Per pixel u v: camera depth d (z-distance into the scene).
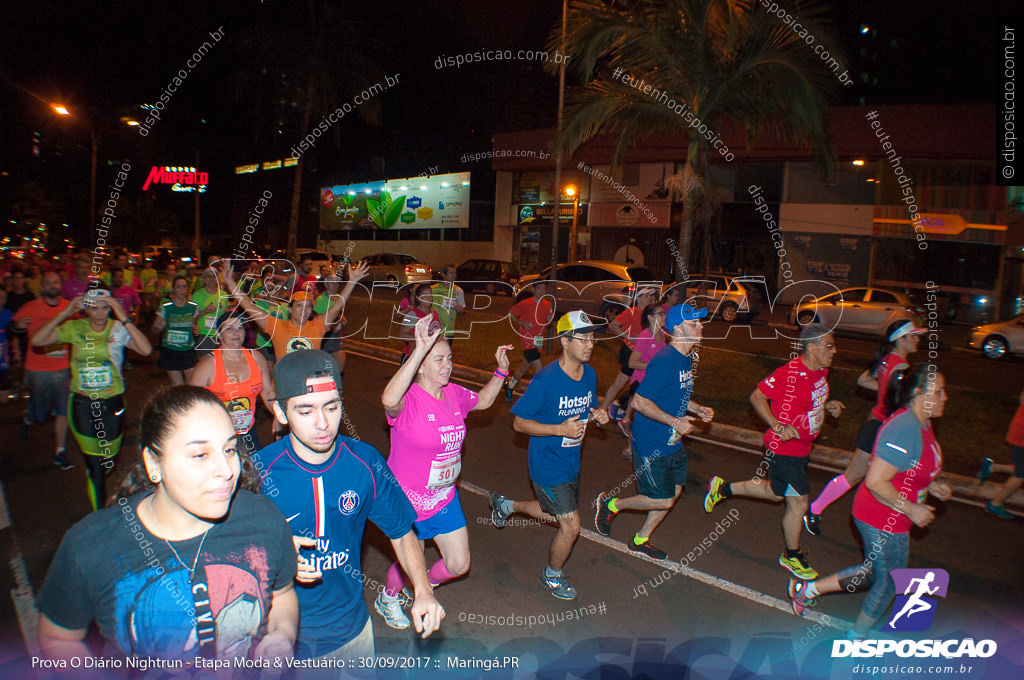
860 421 9.23
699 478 6.98
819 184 27.78
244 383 4.70
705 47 10.71
